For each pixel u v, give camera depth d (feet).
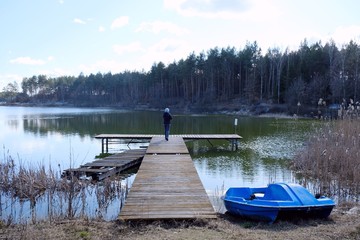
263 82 214.48
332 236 19.36
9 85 449.89
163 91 270.87
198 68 250.37
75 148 68.28
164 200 25.64
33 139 80.94
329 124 65.36
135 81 315.37
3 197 32.81
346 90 148.25
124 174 45.01
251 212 22.53
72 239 18.95
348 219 22.89
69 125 117.91
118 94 330.54
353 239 18.92
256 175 42.78
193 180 31.99
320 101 70.95
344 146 46.32
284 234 19.72
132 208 23.70
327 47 196.54
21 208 29.17
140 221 21.72
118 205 29.73
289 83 186.91
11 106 357.20
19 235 19.77
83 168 42.70
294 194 23.02
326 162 41.47
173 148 52.65
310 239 18.84
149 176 33.65
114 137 67.51
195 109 216.74
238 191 26.58
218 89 235.61
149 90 291.17
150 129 105.29
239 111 191.21
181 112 214.28
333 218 23.15
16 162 52.60
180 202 25.17
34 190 33.30
